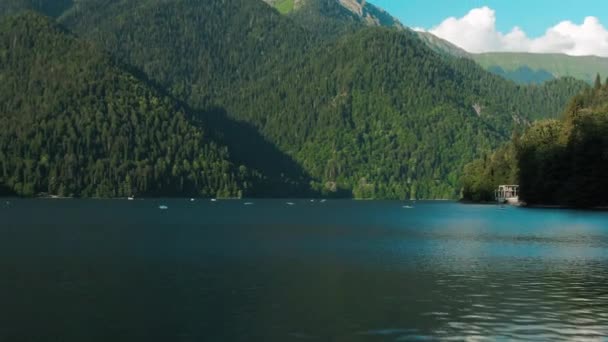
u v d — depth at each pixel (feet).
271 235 318.45
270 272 171.53
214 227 387.75
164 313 117.70
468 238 298.15
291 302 128.67
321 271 174.29
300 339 100.12
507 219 475.72
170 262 193.57
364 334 103.24
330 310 120.98
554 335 102.94
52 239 282.36
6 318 113.29
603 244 262.06
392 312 119.55
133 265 185.16
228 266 184.65
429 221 474.49
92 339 99.86
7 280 154.92
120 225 403.54
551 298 133.90
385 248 245.65
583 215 505.25
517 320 113.39
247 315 116.37
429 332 104.63
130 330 105.09
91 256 209.56
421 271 174.91
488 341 99.45
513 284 152.46
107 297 133.39
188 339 99.91
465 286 149.18
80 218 496.64
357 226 409.49
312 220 493.77
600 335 103.04
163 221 458.91
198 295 136.05
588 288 146.41
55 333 103.24
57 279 156.87
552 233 326.65
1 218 490.90
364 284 151.84
